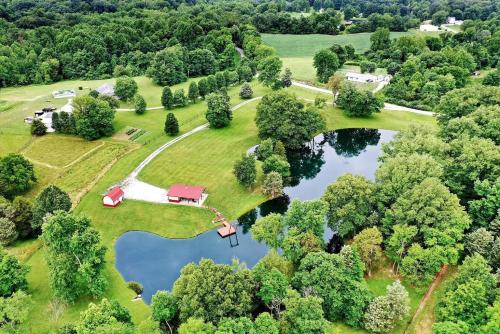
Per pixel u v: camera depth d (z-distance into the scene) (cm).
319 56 18362
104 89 16688
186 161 12181
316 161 13375
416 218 7819
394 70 19125
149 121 14900
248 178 10525
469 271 6725
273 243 8050
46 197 9000
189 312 6266
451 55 18875
